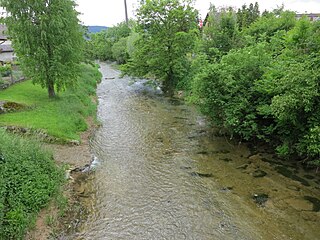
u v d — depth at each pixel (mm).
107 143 16531
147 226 9438
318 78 11227
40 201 9445
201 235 9023
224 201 10797
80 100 23531
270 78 13922
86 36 23344
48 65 20219
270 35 28766
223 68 15797
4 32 19922
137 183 12125
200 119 20969
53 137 15078
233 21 29547
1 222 7754
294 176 12398
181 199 10961
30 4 19016
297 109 11883
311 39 15578
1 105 17469
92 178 12453
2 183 8703
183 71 31000
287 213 10008
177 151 15383
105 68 55250
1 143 10297
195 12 33469
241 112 15289
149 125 19781
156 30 32906
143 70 34219
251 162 13852
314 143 11539
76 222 9562
